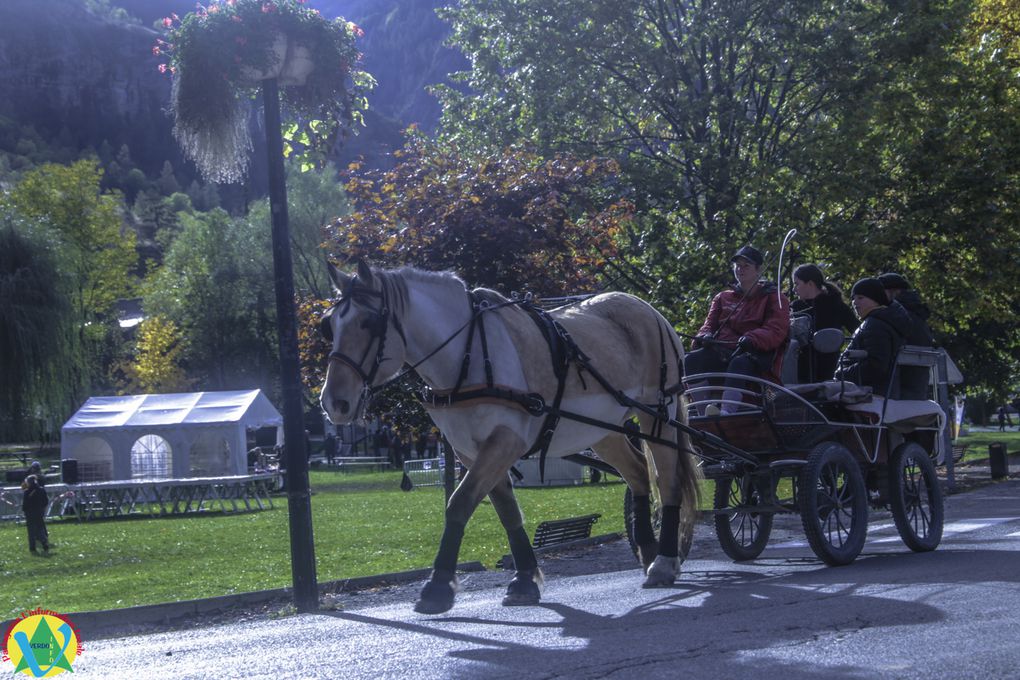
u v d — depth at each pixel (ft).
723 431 29.76
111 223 226.99
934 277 72.79
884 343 30.71
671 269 70.90
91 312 218.59
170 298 216.13
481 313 23.81
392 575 36.09
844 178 67.72
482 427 23.30
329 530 66.08
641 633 19.53
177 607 30.68
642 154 79.46
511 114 77.87
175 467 119.55
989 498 55.31
